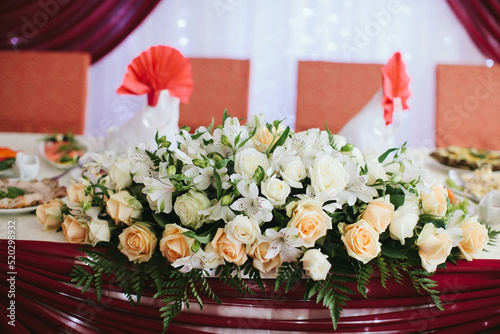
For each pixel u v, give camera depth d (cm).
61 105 259
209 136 108
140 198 108
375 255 99
